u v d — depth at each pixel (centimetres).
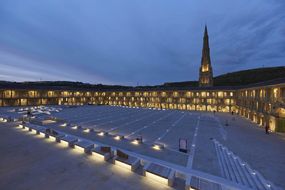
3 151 1330
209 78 10006
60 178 943
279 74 14938
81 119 3884
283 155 1773
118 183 909
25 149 1383
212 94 6544
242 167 1460
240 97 5506
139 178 967
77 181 916
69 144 1452
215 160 1559
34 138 1695
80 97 8119
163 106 7525
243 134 2725
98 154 1250
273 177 1307
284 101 2888
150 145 1986
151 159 1198
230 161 1592
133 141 2127
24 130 2027
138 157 1190
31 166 1080
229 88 6178
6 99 5825
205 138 2411
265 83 3472
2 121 2630
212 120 4131
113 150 1287
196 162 1506
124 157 1167
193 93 6906
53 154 1285
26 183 888
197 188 854
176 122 3734
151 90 7738
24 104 6266
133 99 8250
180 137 2453
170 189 874
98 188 858
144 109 6412
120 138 2244
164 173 996
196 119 4234
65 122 3219
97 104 8262
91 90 8425
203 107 6700
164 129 2997
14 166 1079
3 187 849
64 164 1118
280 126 2884
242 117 4825
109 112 5325
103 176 977
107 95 8831
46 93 6894
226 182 987
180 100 7156
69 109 5953
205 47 10162
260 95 3766
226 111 6278
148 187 883
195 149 1891
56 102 7212
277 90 3050
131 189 859
